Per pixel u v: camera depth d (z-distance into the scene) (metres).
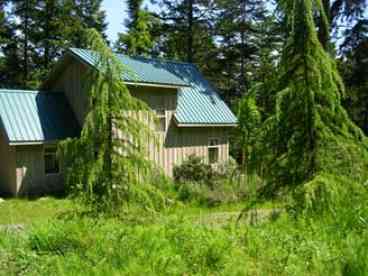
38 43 36.06
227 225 6.69
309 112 6.44
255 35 35.19
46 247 5.21
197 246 4.95
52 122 19.95
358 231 4.86
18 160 18.56
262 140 6.75
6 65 35.78
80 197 7.91
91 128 7.98
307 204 5.80
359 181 6.23
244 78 36.22
